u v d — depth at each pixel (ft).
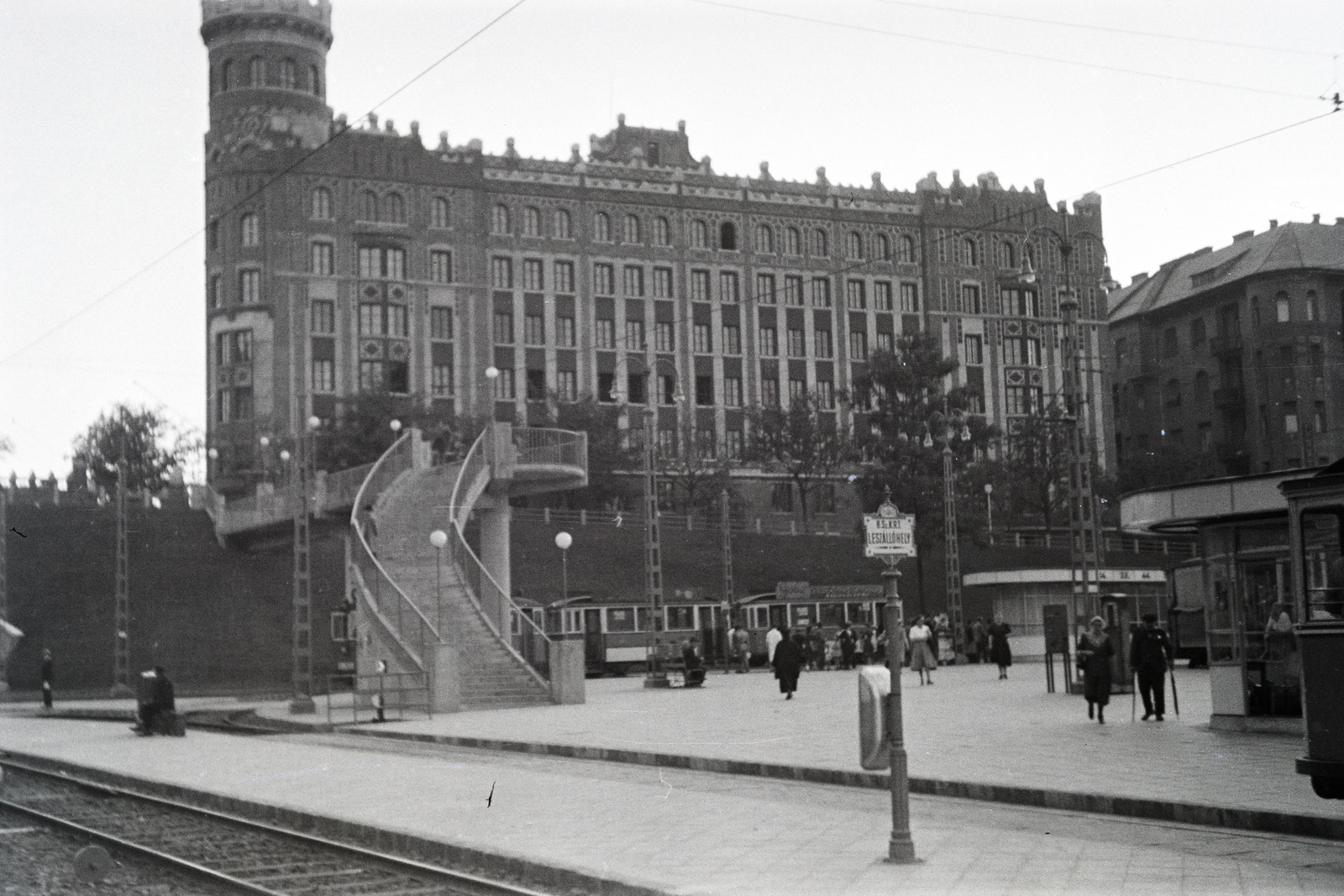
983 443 258.78
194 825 53.83
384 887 39.32
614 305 318.24
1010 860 37.65
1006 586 193.67
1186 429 312.50
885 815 48.19
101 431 282.56
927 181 345.10
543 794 56.39
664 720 93.61
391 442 252.42
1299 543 43.34
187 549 209.97
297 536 124.67
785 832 43.86
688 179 327.06
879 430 262.47
